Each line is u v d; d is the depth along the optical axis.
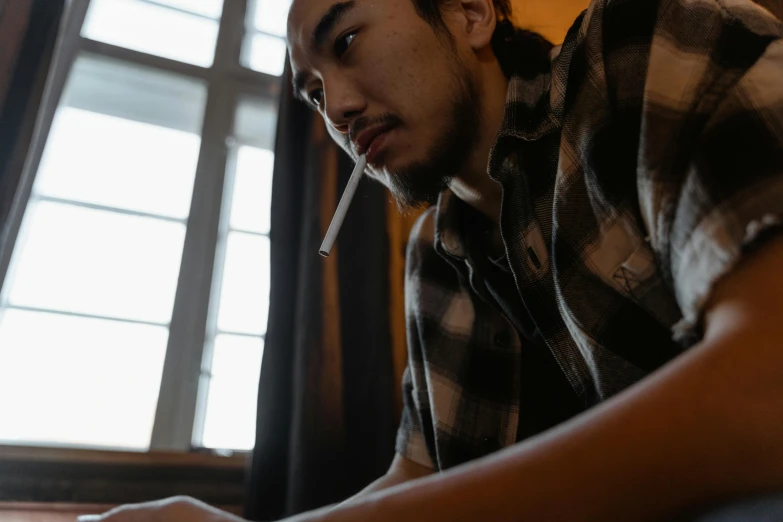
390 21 0.71
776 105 0.40
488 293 0.81
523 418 0.77
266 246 1.57
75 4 1.59
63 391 1.25
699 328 0.38
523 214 0.65
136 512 0.49
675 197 0.43
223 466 1.15
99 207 1.44
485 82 0.76
